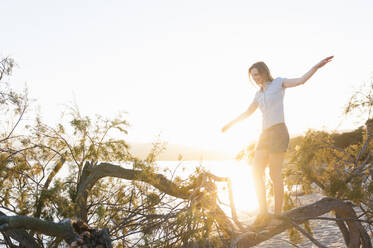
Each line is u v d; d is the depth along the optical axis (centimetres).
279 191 371
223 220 392
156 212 434
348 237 575
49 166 474
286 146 368
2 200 432
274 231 403
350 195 415
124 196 468
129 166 458
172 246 359
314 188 462
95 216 452
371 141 453
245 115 412
